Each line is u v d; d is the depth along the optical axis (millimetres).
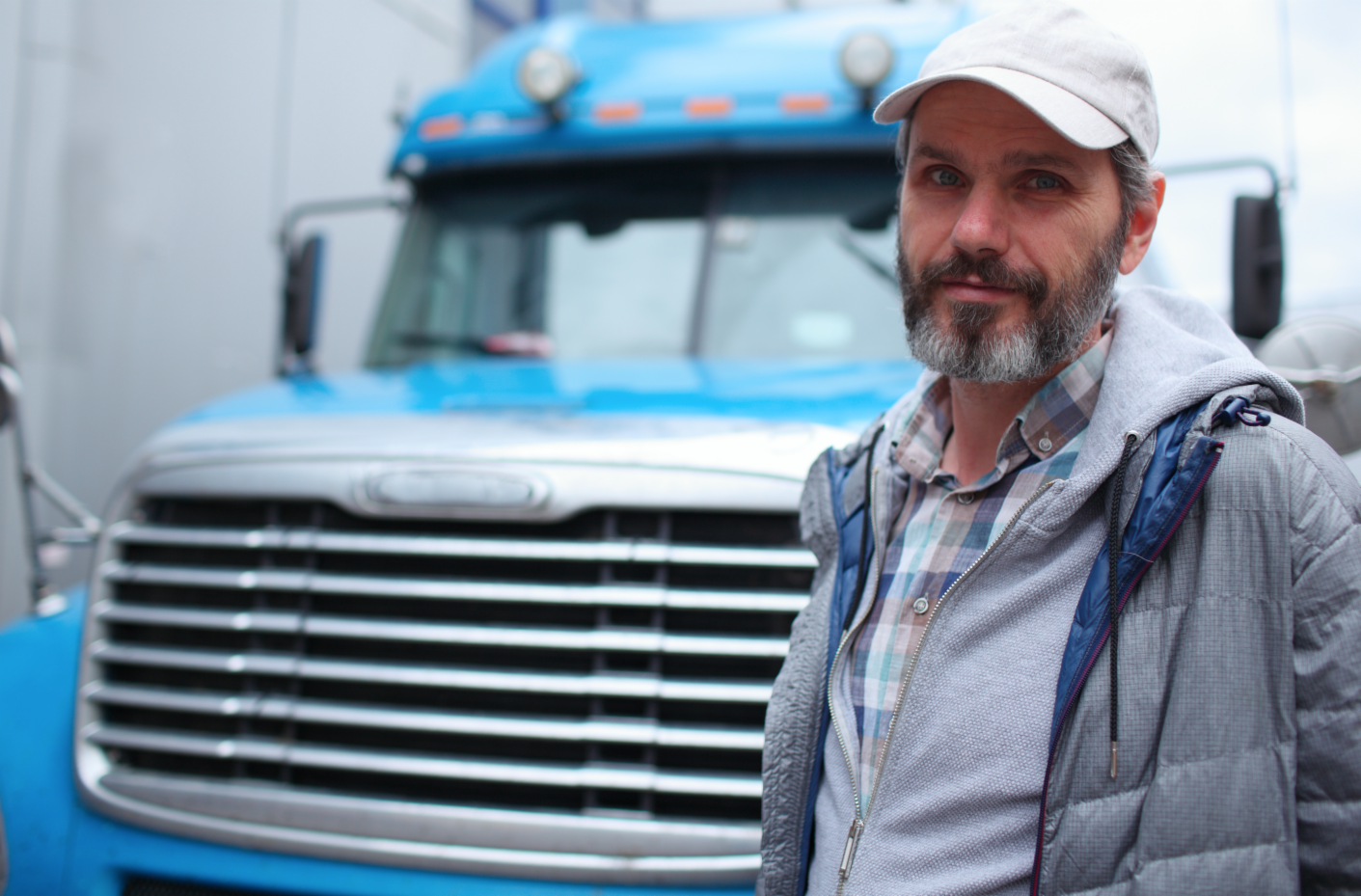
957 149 1368
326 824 2238
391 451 2344
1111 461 1280
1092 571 1282
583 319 3543
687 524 2217
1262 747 1152
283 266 3957
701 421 2359
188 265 5375
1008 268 1352
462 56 7094
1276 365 2244
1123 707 1210
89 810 2408
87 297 4977
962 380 1448
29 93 4809
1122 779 1204
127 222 5129
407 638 2270
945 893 1292
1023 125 1330
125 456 5109
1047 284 1352
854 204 3508
